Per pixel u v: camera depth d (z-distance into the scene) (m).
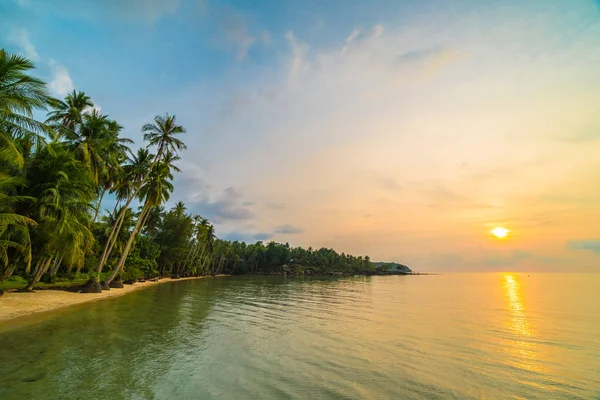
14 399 8.40
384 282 98.19
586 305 36.34
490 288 71.44
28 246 23.52
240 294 42.84
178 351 13.61
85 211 29.08
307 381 10.60
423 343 16.44
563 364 13.28
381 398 9.45
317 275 148.25
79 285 37.16
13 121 17.98
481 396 9.86
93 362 11.73
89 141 32.47
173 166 44.53
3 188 21.77
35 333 15.78
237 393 9.45
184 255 87.19
